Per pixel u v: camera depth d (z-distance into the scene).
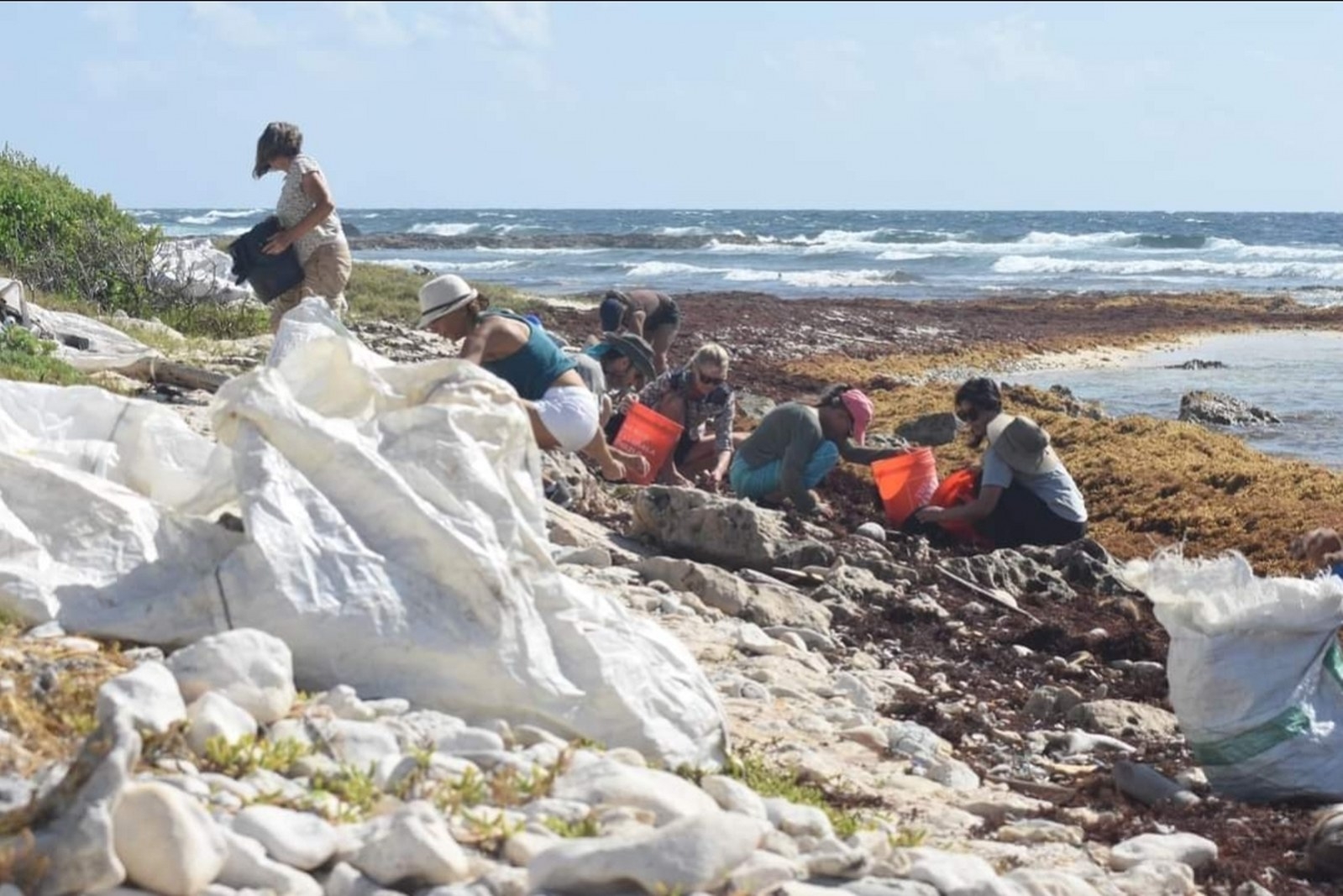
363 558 5.97
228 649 5.39
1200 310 47.97
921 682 9.10
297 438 6.17
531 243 97.50
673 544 10.89
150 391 13.33
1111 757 8.01
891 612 10.32
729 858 4.67
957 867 5.40
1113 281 67.31
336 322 8.27
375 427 6.43
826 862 5.07
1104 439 18.70
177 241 22.31
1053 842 6.47
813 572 10.71
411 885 4.52
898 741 7.50
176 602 5.92
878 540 12.46
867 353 34.16
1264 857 6.65
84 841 4.10
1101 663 10.05
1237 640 7.36
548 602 6.20
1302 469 16.67
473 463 6.32
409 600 5.93
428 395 6.85
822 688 8.21
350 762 5.21
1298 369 33.59
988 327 40.59
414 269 57.19
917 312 44.12
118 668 5.50
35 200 20.72
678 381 13.91
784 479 12.98
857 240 101.12
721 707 6.38
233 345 17.72
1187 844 6.47
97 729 4.36
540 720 5.90
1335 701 7.48
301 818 4.66
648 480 13.27
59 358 13.48
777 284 64.19
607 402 13.95
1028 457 12.71
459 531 6.07
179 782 4.71
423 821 4.61
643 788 5.29
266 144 13.58
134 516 6.32
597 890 4.60
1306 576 12.66
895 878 5.25
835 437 13.48
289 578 5.87
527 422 6.73
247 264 13.65
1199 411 25.56
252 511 5.96
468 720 5.89
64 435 7.15
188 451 7.06
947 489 13.23
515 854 4.76
